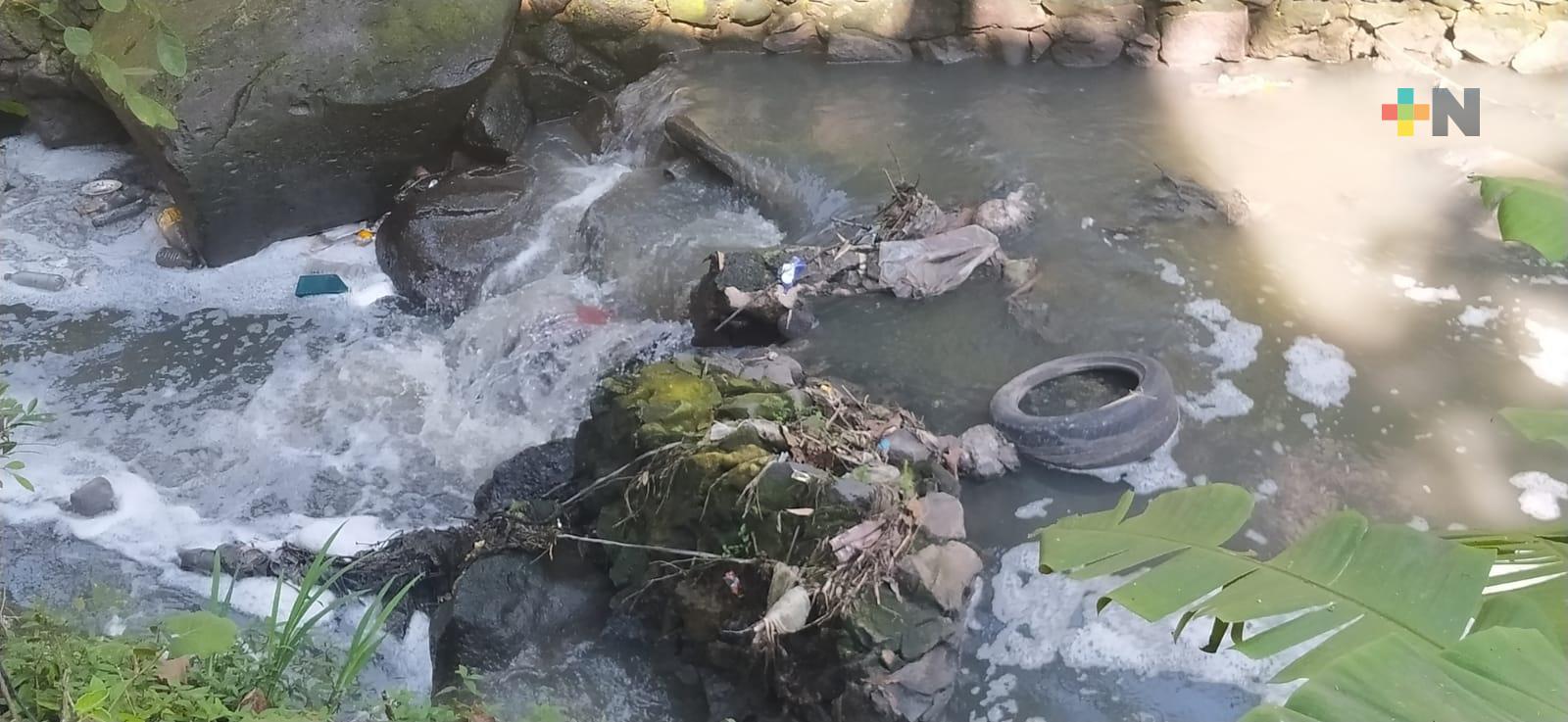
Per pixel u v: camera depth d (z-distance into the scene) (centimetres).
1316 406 451
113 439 525
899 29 743
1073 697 348
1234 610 152
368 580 437
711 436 397
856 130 662
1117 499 412
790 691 355
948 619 352
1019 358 485
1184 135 654
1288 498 409
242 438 529
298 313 606
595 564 417
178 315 605
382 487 504
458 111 653
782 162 630
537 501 443
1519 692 125
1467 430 437
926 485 399
